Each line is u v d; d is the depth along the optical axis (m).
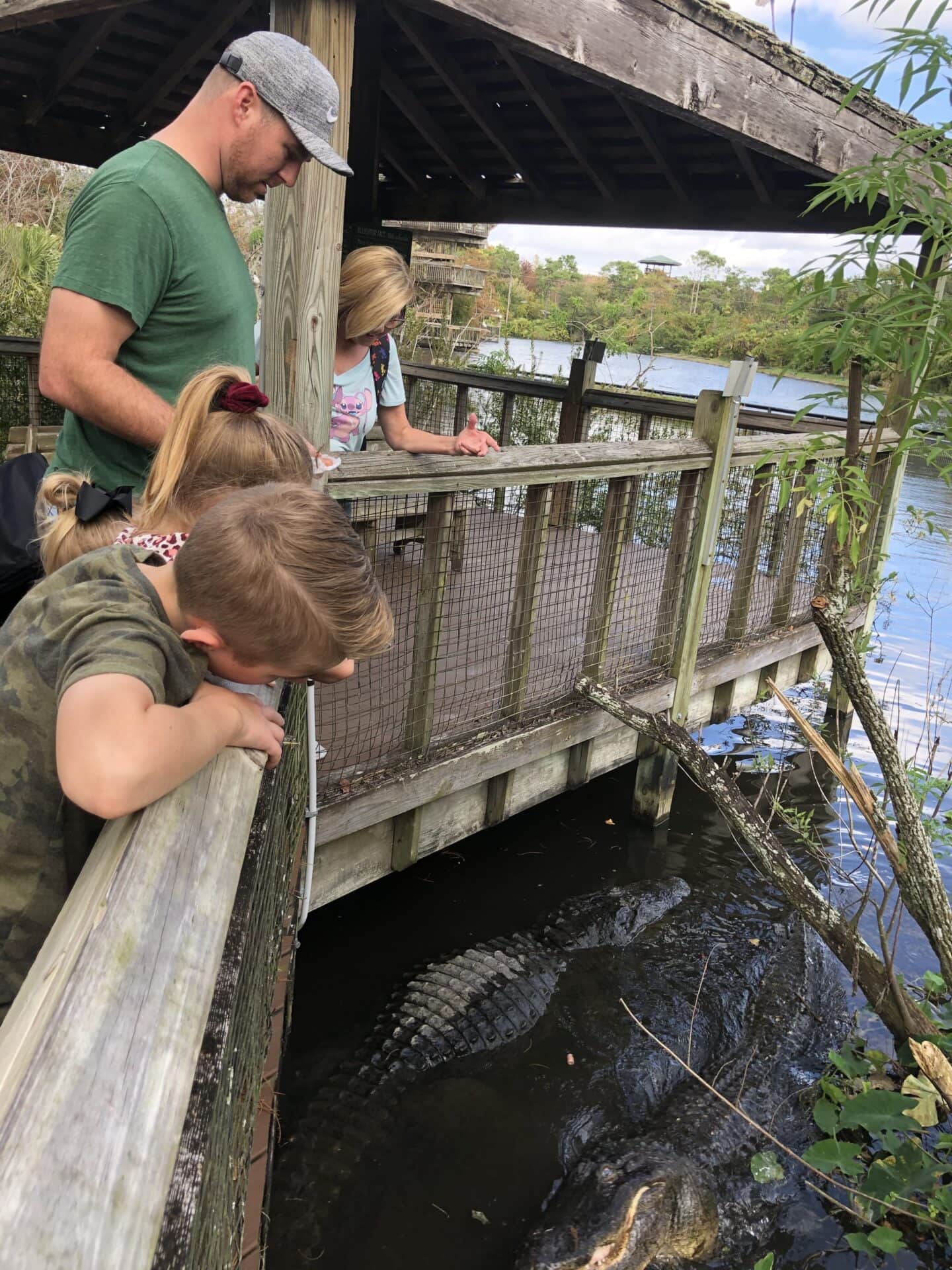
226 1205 0.96
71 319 1.88
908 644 8.22
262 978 1.37
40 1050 0.63
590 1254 2.62
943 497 12.62
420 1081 3.22
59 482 1.65
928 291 2.49
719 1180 3.02
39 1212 0.53
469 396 8.85
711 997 3.86
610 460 4.24
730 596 6.04
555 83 5.62
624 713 4.12
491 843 4.75
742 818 3.75
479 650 4.88
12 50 5.68
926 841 3.23
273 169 2.15
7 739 1.14
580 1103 3.26
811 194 6.10
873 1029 3.83
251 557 1.11
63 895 1.23
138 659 1.04
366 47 5.71
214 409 1.60
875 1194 2.92
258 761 1.23
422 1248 2.68
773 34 3.89
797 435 5.45
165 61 5.86
